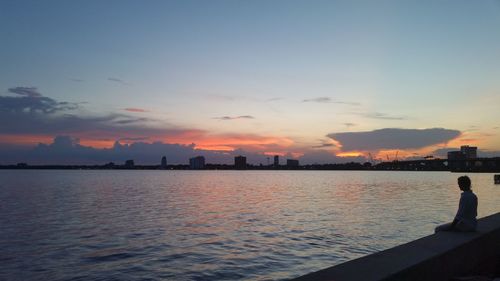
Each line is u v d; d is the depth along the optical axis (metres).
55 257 19.55
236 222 32.56
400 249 6.43
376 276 4.85
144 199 59.19
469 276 6.81
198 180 163.88
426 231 26.78
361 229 27.83
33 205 48.75
